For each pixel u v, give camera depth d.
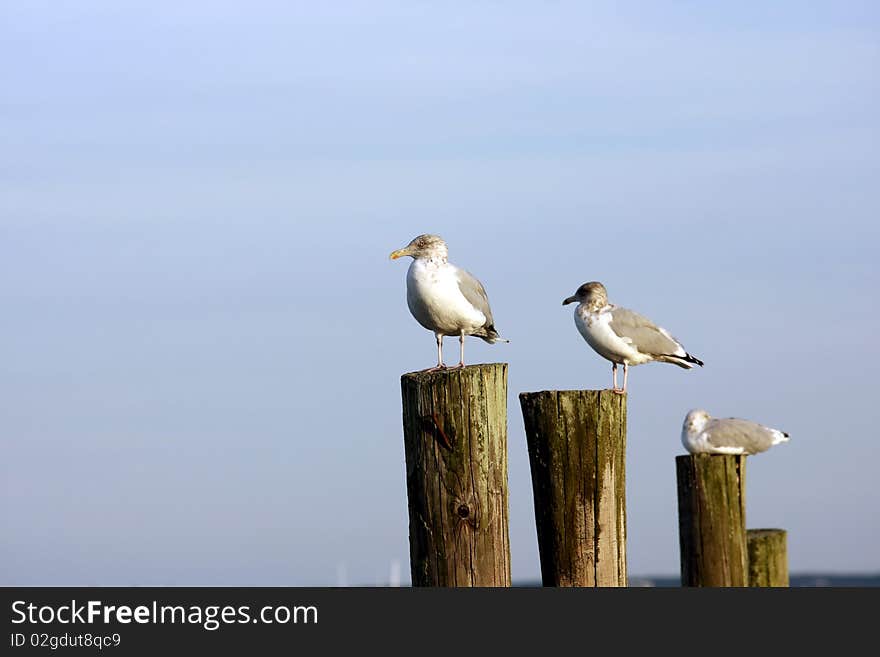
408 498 13.76
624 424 14.65
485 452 13.40
